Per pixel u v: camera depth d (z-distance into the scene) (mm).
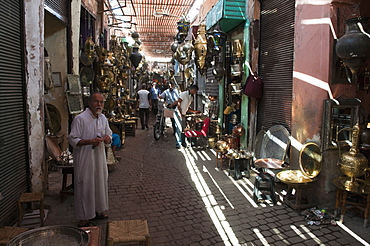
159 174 5352
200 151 7246
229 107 6430
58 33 5715
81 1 6551
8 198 3186
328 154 3717
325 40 3604
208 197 4246
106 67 7047
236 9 5754
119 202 4051
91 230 2201
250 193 4402
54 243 1840
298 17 4051
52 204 3896
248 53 5777
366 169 3357
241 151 5113
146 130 10711
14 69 3381
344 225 3391
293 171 3994
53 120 5746
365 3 3723
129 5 10273
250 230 3289
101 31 8492
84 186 3145
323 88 3668
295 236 3160
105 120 3371
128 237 2174
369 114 4449
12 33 3334
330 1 3531
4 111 3117
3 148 3076
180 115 7535
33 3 3590
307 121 3930
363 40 3051
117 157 6297
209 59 6273
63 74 5777
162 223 3439
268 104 5383
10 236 2270
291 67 4660
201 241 3051
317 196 3826
